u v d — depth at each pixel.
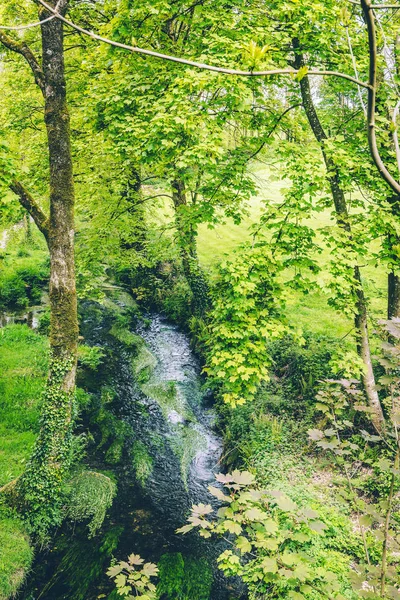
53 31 7.22
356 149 8.70
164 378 13.95
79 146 12.10
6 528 7.62
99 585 7.22
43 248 26.08
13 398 11.30
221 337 7.41
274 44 7.89
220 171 8.27
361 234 8.02
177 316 18.25
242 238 24.16
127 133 8.06
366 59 7.91
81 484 8.97
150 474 9.95
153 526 8.56
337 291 7.20
